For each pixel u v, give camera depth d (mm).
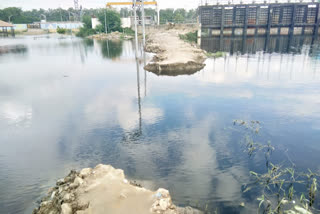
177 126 9742
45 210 4836
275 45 44375
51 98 13664
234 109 11648
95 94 14531
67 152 7711
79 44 54062
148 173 6527
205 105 12344
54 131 9297
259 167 6828
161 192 4836
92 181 5414
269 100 12930
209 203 5344
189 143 8305
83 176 5723
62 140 8547
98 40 67688
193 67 23797
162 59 27172
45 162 7121
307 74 19531
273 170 6543
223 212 5070
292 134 8867
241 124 9883
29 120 10383
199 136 8828
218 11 60562
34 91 15211
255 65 24406
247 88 15516
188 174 6484
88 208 4422
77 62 27906
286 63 25047
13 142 8383
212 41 54375
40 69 23359
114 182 5332
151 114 11125
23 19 133750
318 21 59062
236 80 17969
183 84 16984
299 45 43375
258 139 8531
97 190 5008
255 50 37875
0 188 5879
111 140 8539
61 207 4500
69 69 23375
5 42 58719
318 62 25156
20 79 18766
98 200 4656
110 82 17781
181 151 7762
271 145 8086
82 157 7410
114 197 4758
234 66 24172
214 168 6781
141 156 7445
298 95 13703
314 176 6312
